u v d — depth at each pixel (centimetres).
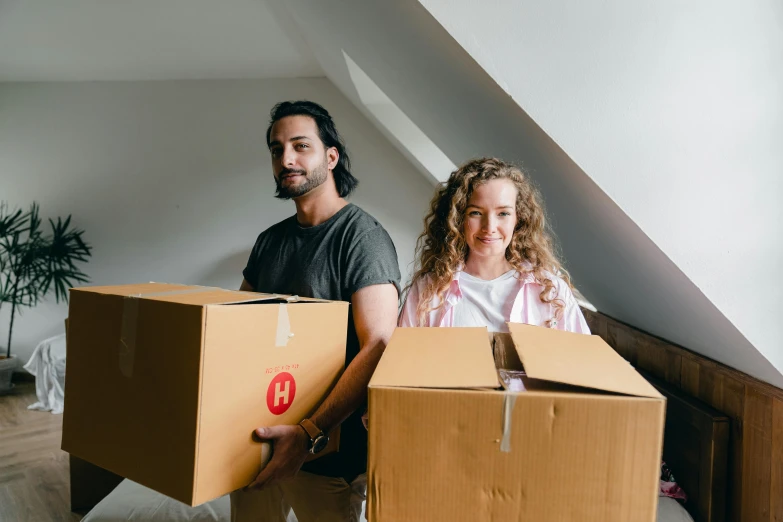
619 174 89
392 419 56
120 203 383
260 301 88
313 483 106
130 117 378
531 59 89
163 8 248
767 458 93
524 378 65
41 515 189
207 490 70
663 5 87
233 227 376
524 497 54
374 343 95
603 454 53
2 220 373
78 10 251
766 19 85
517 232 111
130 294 80
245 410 75
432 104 170
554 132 90
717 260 87
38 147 386
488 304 107
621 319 175
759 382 97
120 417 78
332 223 110
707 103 86
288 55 318
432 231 118
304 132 109
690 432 115
